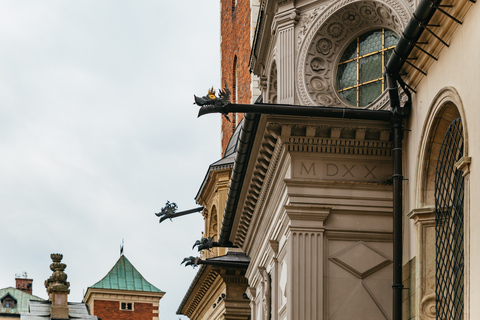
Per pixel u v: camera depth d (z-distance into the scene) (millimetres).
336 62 28562
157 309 83938
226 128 53688
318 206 26516
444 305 23188
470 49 21188
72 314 58406
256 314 34625
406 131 25531
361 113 25703
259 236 32719
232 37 52938
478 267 20078
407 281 24922
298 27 28719
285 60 28594
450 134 23031
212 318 45875
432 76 23641
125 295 83500
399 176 25375
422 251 24031
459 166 21016
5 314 57375
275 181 28688
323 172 26781
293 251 26328
